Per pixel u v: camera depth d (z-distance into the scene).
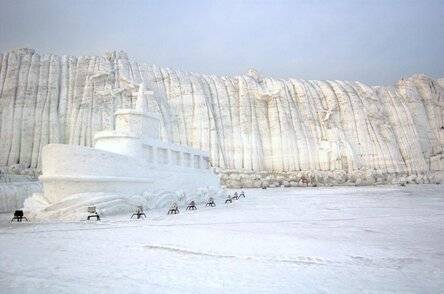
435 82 88.69
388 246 11.48
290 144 68.44
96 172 21.45
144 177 25.03
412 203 28.61
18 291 7.18
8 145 52.53
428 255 10.27
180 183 29.75
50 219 18.66
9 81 56.16
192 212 22.75
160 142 28.14
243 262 9.45
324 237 13.13
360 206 26.16
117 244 11.80
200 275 8.27
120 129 27.27
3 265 9.14
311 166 68.38
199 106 65.19
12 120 53.81
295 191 48.28
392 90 84.69
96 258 9.88
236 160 64.50
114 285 7.55
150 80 65.19
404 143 77.19
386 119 79.25
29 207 20.58
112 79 61.12
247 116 69.00
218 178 38.88
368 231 14.62
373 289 7.32
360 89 81.00
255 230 14.90
